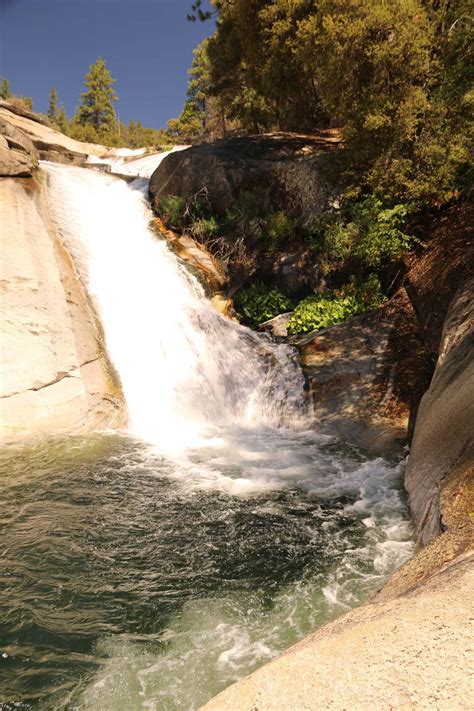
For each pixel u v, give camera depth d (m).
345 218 12.72
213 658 4.02
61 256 11.00
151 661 4.01
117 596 4.79
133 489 6.97
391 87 11.08
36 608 4.57
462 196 11.85
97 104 67.00
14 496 6.57
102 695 3.68
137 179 18.00
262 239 13.88
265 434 9.51
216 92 26.45
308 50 11.87
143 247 13.46
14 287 9.52
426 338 9.79
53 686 3.76
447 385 7.12
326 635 2.80
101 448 8.35
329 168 13.02
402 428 8.74
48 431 8.70
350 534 5.97
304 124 20.42
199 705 3.57
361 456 8.39
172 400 10.28
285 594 4.84
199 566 5.31
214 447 8.73
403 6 10.52
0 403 8.56
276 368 10.61
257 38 16.56
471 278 9.15
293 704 2.23
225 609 4.64
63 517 6.14
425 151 10.83
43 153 22.11
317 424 9.52
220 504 6.66
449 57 10.55
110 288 11.44
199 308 12.45
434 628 2.46
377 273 12.31
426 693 2.12
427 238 11.70
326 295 12.60
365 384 9.73
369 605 3.23
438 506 4.92
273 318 12.69
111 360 10.14
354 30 10.52
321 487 7.24
